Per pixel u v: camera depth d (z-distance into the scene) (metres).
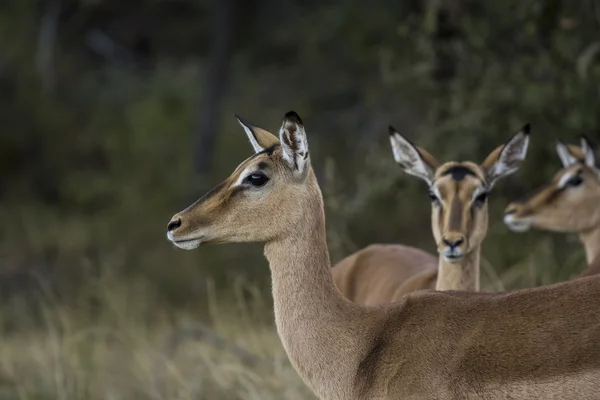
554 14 27.03
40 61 53.22
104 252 42.03
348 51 45.19
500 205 27.06
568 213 20.55
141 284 34.91
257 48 50.78
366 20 44.31
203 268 37.81
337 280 19.41
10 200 52.44
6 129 53.91
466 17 27.95
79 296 33.69
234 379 20.52
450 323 12.40
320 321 12.93
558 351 11.76
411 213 34.78
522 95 26.31
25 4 54.50
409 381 12.27
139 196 47.72
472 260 16.56
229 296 32.47
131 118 52.12
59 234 45.69
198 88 52.62
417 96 35.44
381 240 35.47
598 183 20.47
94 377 22.62
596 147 20.61
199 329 23.70
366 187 29.41
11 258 41.94
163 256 40.31
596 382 11.53
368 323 12.88
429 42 28.27
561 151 20.91
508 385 11.84
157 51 55.00
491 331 12.12
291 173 13.06
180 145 50.56
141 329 26.58
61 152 53.91
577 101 25.72
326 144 42.53
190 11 54.34
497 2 27.77
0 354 25.28
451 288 16.42
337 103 45.28
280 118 47.09
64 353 23.94
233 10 49.53
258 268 36.12
